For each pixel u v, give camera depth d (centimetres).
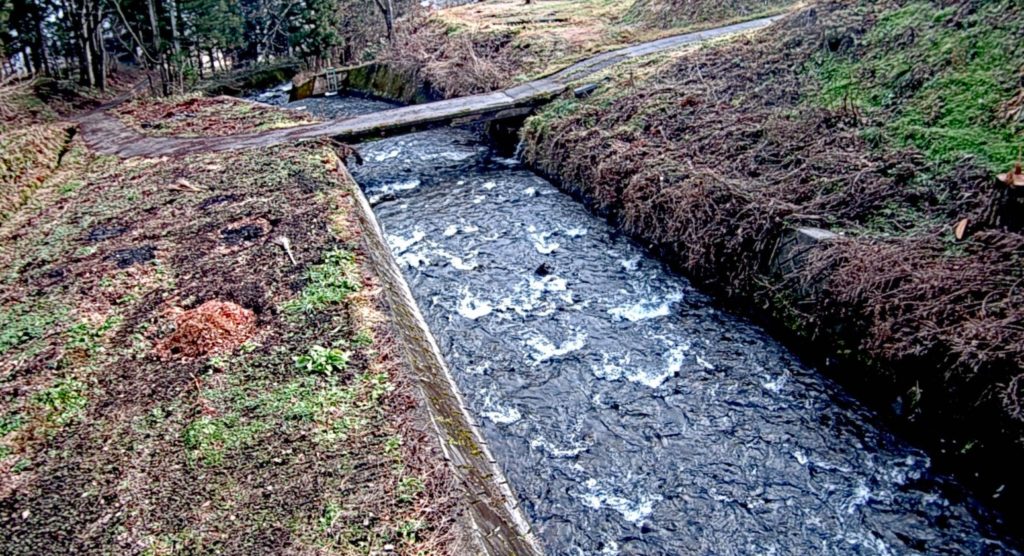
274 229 797
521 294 836
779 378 650
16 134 1293
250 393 479
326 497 378
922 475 518
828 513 492
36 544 356
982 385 488
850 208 745
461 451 449
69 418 464
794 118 991
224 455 417
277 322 579
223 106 1789
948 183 709
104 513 376
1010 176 602
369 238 792
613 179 1046
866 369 602
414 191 1274
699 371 666
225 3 3017
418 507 369
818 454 548
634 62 1548
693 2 1973
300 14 3069
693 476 534
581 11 2555
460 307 810
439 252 976
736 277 784
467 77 1847
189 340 546
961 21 912
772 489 516
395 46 2583
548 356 701
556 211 1115
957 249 625
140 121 1636
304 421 445
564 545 477
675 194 893
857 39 1068
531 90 1520
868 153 827
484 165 1427
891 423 575
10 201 990
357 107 2269
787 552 462
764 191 830
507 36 2222
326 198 905
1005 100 755
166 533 359
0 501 389
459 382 662
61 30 2791
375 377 493
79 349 552
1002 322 507
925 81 881
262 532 356
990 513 480
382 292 634
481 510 388
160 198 953
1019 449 457
